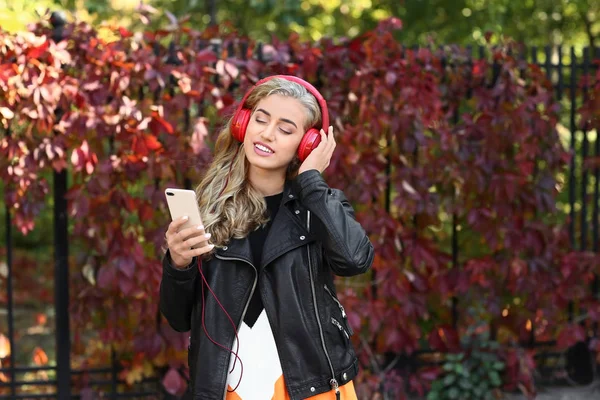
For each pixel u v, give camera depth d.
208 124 4.05
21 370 4.18
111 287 4.08
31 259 7.59
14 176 3.87
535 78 4.36
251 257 2.24
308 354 2.19
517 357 4.44
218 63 3.95
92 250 4.09
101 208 3.95
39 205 3.96
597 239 4.65
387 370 4.42
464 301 4.67
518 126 4.24
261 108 2.26
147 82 3.98
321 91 4.11
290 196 2.28
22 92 3.72
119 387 4.43
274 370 2.19
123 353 4.39
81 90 3.84
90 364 4.42
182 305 2.28
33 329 5.93
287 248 2.21
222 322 2.21
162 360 4.15
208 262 2.27
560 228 4.52
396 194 4.36
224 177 2.37
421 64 4.26
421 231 4.33
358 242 2.20
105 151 4.30
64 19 3.93
